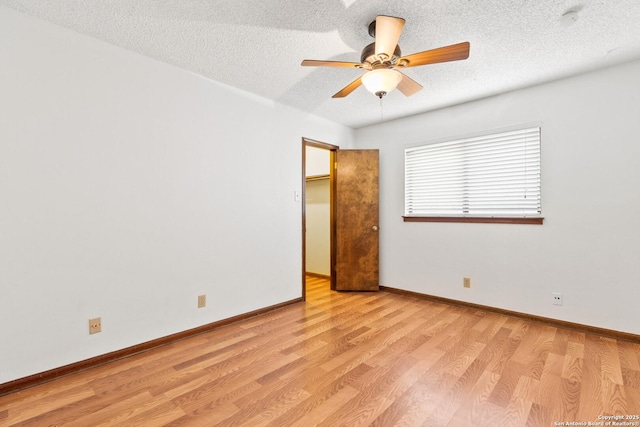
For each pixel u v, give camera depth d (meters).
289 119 3.63
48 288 2.01
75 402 1.76
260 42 2.27
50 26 2.03
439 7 1.88
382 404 1.74
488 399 1.78
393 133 4.16
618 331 2.62
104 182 2.25
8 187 1.87
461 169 3.57
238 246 3.12
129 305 2.38
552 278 2.95
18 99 1.91
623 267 2.61
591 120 2.75
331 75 2.83
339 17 1.98
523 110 3.11
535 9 1.90
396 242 4.12
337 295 4.05
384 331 2.79
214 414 1.66
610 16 1.97
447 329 2.84
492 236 3.31
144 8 1.89
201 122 2.82
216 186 2.94
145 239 2.46
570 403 1.74
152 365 2.20
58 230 2.05
